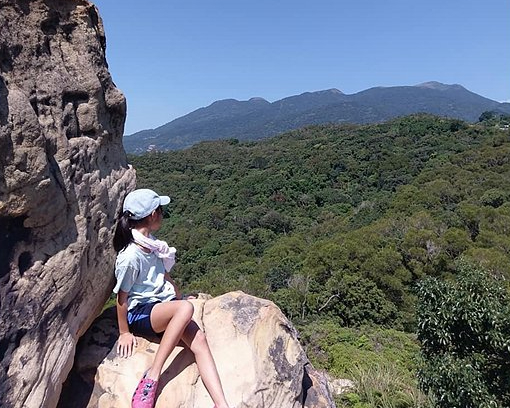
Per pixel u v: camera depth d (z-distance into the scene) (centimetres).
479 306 688
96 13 316
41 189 236
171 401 278
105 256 300
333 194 5031
